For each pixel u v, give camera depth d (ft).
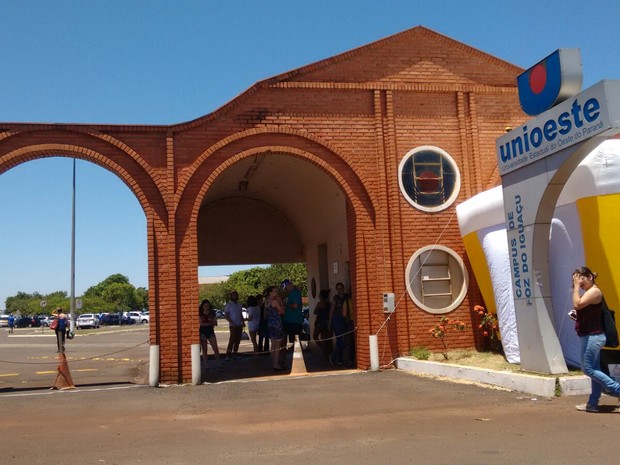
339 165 46.68
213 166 44.57
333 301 54.13
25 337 143.84
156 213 43.11
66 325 44.37
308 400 33.22
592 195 33.65
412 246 46.52
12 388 43.11
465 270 46.73
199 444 23.75
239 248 71.05
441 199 47.47
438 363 40.55
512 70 49.80
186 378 42.04
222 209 70.85
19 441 25.11
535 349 33.83
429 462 20.07
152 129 43.65
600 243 33.45
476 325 46.47
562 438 22.39
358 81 47.34
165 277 42.60
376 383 38.55
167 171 43.50
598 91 29.12
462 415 27.37
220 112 44.73
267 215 72.18
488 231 42.50
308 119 46.26
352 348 50.70
